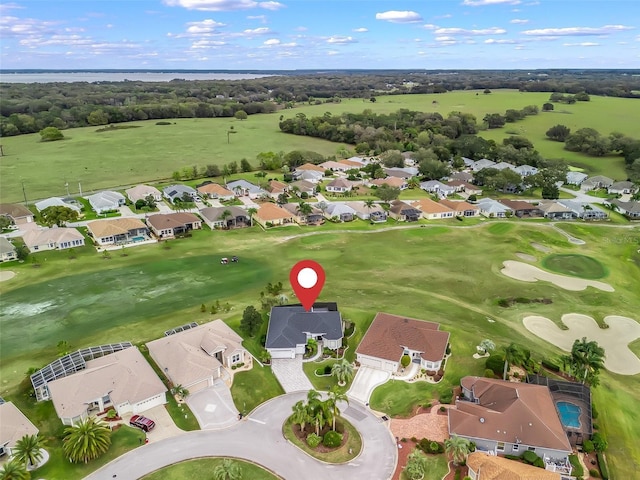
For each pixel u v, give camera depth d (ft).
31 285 316.60
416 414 203.51
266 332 260.83
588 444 183.93
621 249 412.36
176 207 481.05
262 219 456.86
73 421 190.70
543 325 280.72
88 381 201.87
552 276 351.87
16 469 159.43
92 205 485.97
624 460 182.80
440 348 237.86
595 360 207.62
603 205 531.91
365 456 180.04
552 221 483.10
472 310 294.25
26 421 185.88
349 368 213.66
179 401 207.92
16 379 219.41
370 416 202.18
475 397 205.05
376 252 391.24
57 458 174.81
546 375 227.20
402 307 292.81
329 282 328.29
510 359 215.72
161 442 184.14
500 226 459.73
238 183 563.48
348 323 268.82
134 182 595.47
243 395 213.25
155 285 320.09
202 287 318.65
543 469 168.55
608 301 312.50
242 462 175.11
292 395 214.69
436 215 488.85
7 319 273.33
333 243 410.93
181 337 238.48
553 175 583.17
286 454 180.14
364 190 588.50
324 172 653.30
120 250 381.60
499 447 183.52
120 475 167.84
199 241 406.82
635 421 205.05
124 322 270.87
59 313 280.51
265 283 326.85
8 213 436.35
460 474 172.04
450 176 637.71
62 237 379.76
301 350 245.24
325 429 191.52
